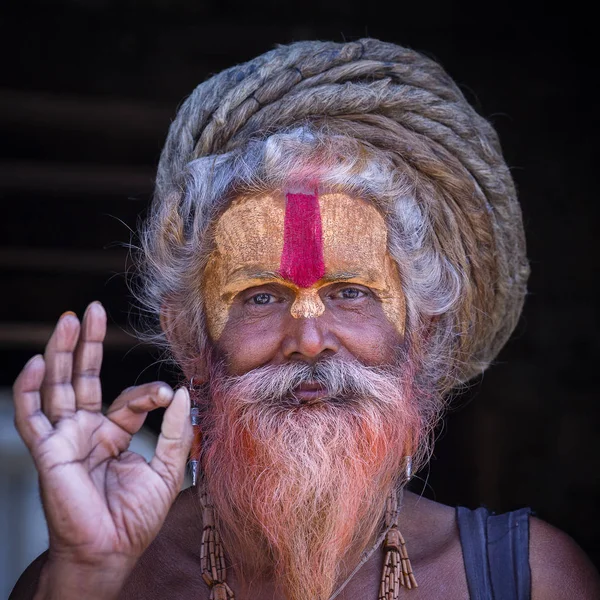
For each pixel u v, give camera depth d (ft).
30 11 11.09
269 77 5.85
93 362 4.96
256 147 5.60
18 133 11.85
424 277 5.77
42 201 13.12
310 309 5.44
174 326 6.02
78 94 11.34
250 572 5.71
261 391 5.48
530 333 11.79
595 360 11.50
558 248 11.57
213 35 11.34
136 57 11.36
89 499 4.78
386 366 5.63
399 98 5.83
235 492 5.62
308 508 5.45
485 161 6.18
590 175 11.42
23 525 17.43
